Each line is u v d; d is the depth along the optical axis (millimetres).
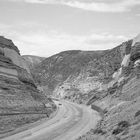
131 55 71688
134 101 38344
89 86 120812
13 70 54844
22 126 41938
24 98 51031
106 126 31281
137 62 67750
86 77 132000
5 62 54000
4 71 51094
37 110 53469
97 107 73875
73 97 127250
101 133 28641
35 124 46188
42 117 53156
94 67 134250
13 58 59594
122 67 81875
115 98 60188
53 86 192000
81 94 120688
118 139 21906
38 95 62875
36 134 38438
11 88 48688
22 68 61594
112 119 34000
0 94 43594
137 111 28266
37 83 87250
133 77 62438
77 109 80938
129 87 56688
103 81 113000
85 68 144125
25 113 46781
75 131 40531
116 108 43250
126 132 22688
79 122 50906
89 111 74000
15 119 41875
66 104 102875
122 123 26156
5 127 37812
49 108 65000
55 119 55719
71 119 55688
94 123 48375
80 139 30375
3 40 61312
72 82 148125
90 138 28266
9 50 60219
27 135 37625
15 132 38594
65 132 40188
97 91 108000
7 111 41469
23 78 57719
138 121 24625
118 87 69938
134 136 20719
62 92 149250
